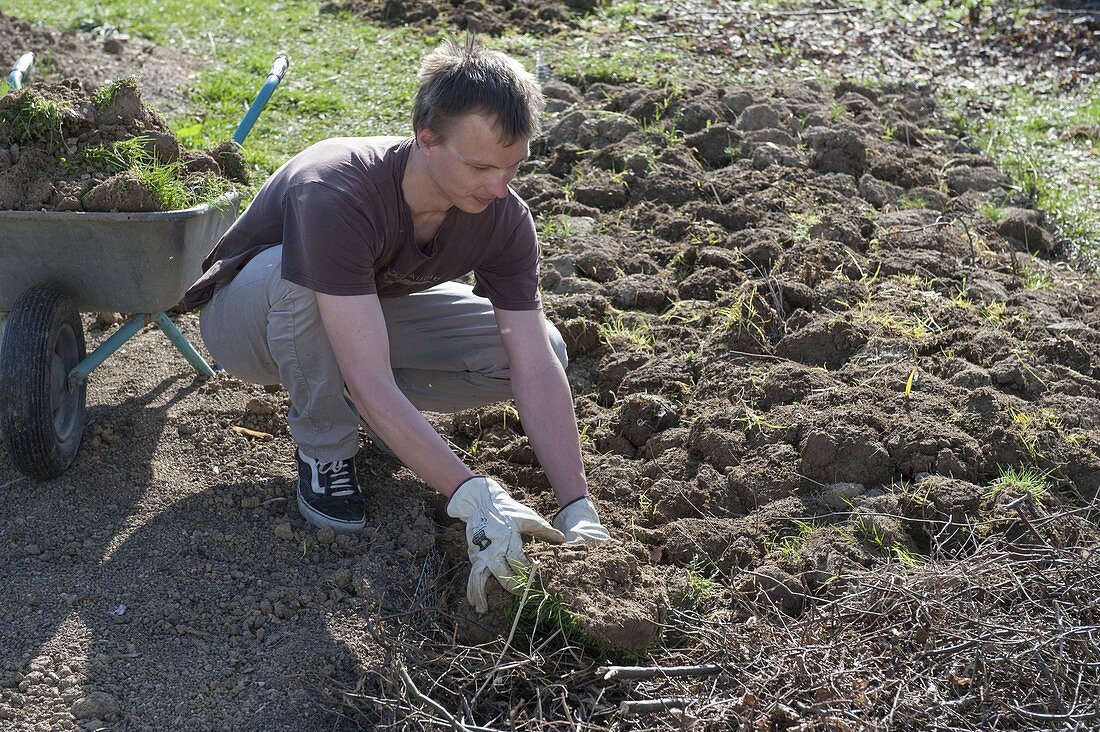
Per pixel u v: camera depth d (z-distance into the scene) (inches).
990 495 123.3
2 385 118.0
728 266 178.7
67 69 273.3
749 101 241.6
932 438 129.6
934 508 122.5
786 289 163.8
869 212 200.8
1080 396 141.2
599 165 218.5
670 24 328.5
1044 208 215.9
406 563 118.8
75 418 132.7
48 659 104.2
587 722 97.9
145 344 163.3
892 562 116.3
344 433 122.0
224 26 323.9
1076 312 170.2
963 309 163.6
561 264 182.1
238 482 132.6
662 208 200.5
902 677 99.1
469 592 105.9
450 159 100.2
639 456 141.7
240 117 254.7
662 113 237.5
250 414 144.6
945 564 115.2
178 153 136.6
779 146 222.7
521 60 288.2
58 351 128.9
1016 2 358.9
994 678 99.6
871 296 167.5
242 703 101.3
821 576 115.9
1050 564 111.3
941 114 266.2
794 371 144.3
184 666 105.1
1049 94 289.6
